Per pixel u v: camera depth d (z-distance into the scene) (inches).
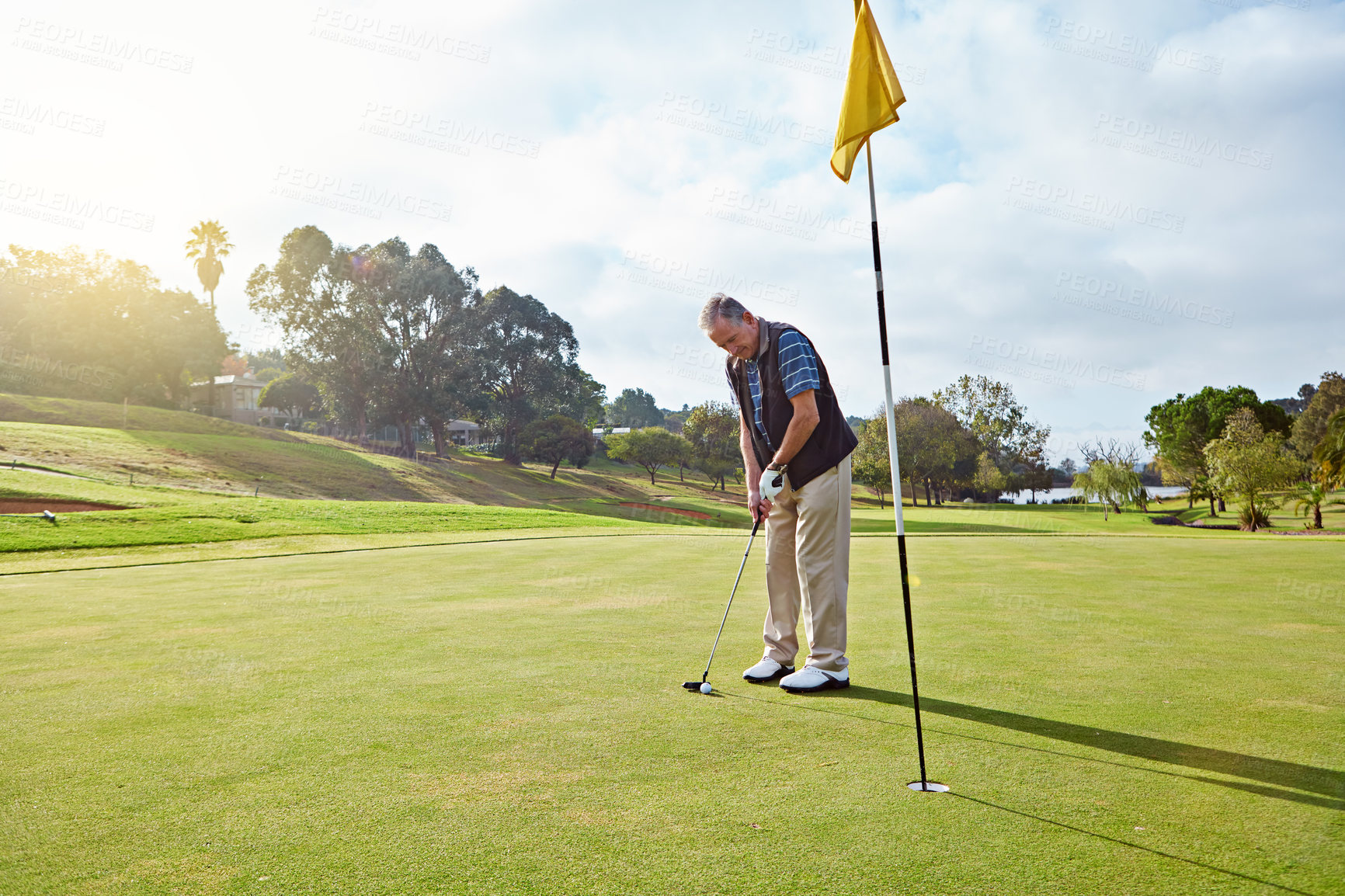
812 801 67.6
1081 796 68.4
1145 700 100.6
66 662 125.7
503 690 107.6
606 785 71.7
